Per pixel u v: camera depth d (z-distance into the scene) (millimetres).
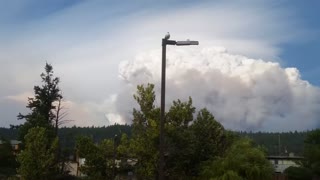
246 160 33906
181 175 38562
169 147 36438
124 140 39844
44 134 52938
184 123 37938
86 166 55594
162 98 20375
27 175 50500
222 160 34875
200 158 38500
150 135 35281
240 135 43875
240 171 33375
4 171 73562
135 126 37062
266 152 38500
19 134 76375
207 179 34500
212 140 40250
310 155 65375
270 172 33594
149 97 36688
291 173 59031
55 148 53625
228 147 39406
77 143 57469
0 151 79125
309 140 76688
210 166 35438
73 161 71375
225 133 42031
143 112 36812
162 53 20500
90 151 55719
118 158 51812
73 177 66125
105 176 55188
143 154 36094
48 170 53188
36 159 51219
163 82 20422
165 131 35875
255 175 32969
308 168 62719
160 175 20031
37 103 80312
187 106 37656
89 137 57156
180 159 37438
